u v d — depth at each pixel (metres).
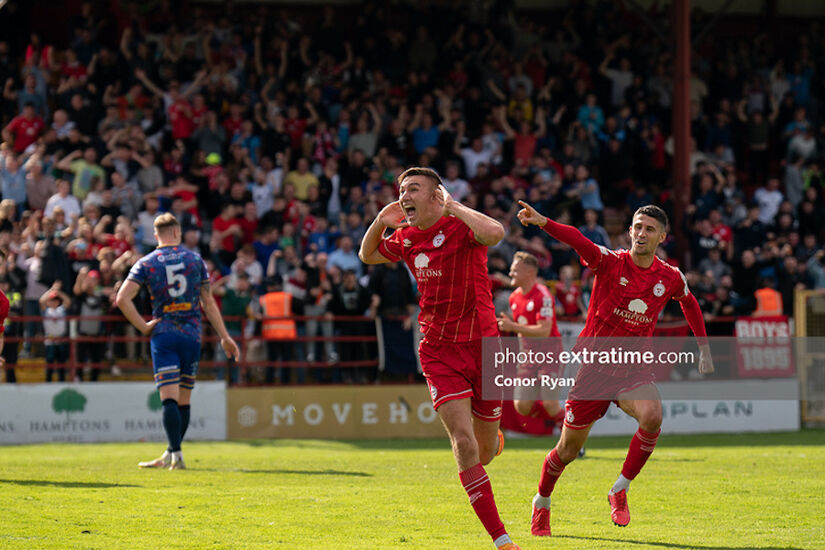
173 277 12.16
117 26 29.78
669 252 26.56
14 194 22.70
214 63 27.98
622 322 8.32
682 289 8.50
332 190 24.95
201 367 21.47
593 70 30.84
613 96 31.12
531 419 20.72
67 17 31.31
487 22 31.88
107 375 20.98
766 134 31.08
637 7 27.41
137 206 23.06
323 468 12.63
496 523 7.00
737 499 9.97
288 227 22.83
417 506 9.35
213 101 26.41
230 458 14.48
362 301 21.16
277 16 31.78
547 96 29.84
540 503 8.20
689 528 8.38
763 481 11.31
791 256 25.08
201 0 32.69
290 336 20.70
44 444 18.77
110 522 8.30
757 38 35.28
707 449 16.70
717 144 30.33
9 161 22.75
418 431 21.16
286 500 9.62
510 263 23.39
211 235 23.73
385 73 29.94
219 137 25.62
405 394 21.17
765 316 22.42
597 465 13.05
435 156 26.45
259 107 26.33
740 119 31.52
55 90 26.98
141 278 12.07
